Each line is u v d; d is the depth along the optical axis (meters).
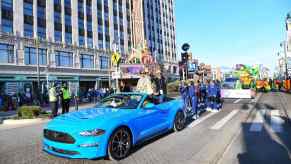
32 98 25.89
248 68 40.91
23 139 7.95
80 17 38.44
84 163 5.28
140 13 51.88
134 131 5.93
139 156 5.68
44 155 5.95
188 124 9.51
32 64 29.88
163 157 5.55
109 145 5.26
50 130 5.31
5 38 27.03
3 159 5.71
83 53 37.97
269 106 14.55
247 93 20.64
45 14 32.50
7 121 11.82
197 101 11.52
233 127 8.67
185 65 13.42
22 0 29.56
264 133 7.58
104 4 44.00
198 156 5.54
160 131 7.16
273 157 5.37
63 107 13.83
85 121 5.27
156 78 33.22
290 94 25.67
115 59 25.19
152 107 6.78
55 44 33.09
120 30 47.69
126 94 7.29
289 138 6.92
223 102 18.11
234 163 5.06
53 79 31.86
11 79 27.03
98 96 27.75
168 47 68.88
